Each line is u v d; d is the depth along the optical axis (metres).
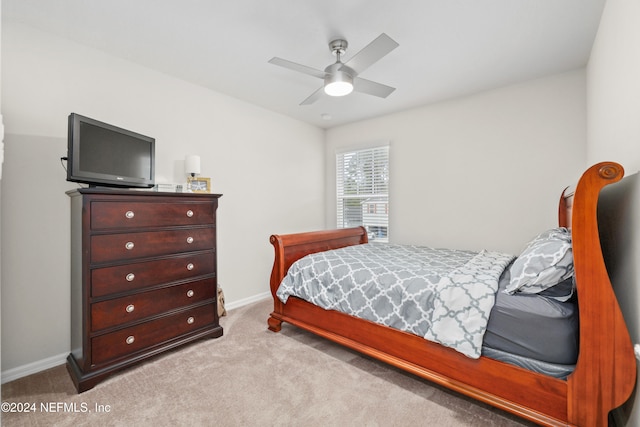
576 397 1.26
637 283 1.18
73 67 2.22
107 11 1.88
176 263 2.23
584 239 1.23
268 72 2.76
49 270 2.10
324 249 3.11
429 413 1.56
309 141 4.41
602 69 1.96
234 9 1.87
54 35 2.13
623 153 1.47
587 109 2.59
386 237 4.05
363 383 1.84
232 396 1.71
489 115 3.17
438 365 1.67
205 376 1.92
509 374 1.43
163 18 1.96
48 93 2.11
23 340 1.99
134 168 2.20
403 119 3.84
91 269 1.80
